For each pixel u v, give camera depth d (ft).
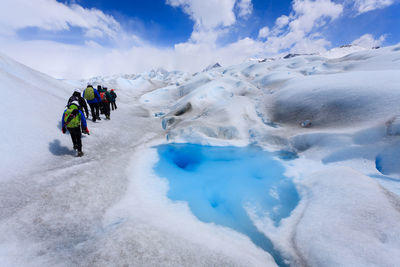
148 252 6.48
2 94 15.90
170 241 7.16
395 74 21.21
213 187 15.72
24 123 14.64
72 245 6.97
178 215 10.37
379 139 14.60
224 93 43.34
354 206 8.30
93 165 14.06
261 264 6.73
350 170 11.16
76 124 13.96
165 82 186.91
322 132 18.65
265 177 16.51
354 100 19.92
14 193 9.09
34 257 6.13
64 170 12.26
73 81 85.92
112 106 39.34
